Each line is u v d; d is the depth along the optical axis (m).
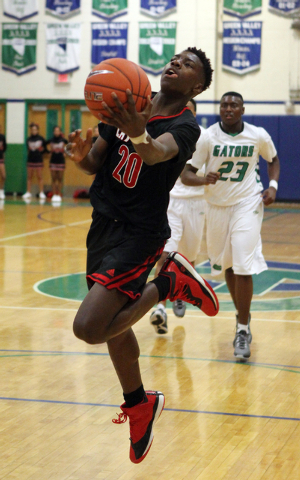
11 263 9.27
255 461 3.24
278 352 5.30
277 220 15.80
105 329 2.73
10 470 3.12
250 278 5.09
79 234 12.48
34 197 21.38
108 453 3.35
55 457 3.28
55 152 20.02
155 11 19.80
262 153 5.32
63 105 20.97
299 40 19.17
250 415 3.88
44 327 5.95
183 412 3.92
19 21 20.80
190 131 2.81
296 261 9.97
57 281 8.09
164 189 2.88
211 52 19.55
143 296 2.96
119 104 2.38
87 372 4.68
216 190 5.14
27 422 3.73
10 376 4.55
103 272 2.79
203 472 3.12
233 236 5.09
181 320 6.45
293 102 19.41
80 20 20.38
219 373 4.72
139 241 2.86
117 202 2.91
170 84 2.95
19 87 21.08
